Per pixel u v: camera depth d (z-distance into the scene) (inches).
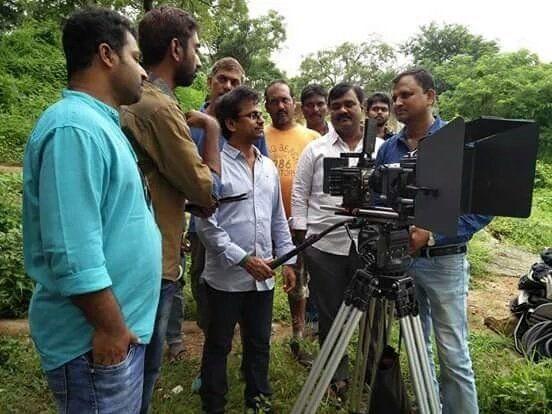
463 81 856.3
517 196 74.2
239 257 98.6
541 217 403.9
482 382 121.6
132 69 63.1
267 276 97.7
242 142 106.4
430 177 69.1
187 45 83.1
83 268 52.9
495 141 73.6
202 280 107.9
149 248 62.9
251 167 107.5
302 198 125.9
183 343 150.0
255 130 105.3
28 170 57.6
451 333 98.1
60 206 53.0
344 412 109.0
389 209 76.7
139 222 61.6
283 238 115.6
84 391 58.8
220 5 516.4
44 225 53.5
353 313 81.5
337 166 85.7
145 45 82.4
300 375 127.6
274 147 151.6
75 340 58.4
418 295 106.2
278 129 154.1
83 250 53.1
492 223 361.7
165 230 82.1
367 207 79.6
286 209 150.0
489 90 791.1
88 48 60.4
